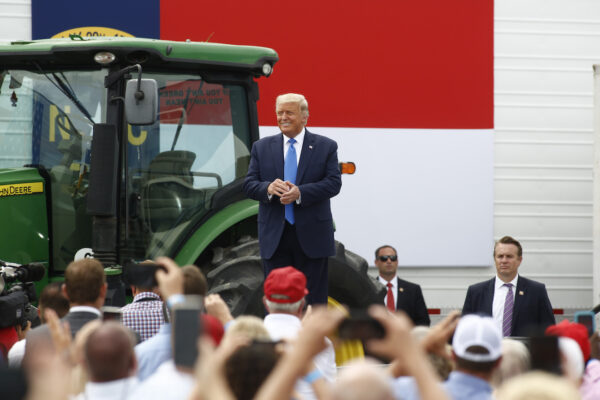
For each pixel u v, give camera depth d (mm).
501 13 24000
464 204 23938
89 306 11328
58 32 22984
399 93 23844
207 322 9039
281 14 23578
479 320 8164
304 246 15781
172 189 17453
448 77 23922
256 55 18016
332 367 11125
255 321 8523
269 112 23641
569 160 24234
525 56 24094
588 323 10375
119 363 7430
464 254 23938
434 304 23906
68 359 7926
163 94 17453
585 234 24188
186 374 7754
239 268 16875
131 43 16703
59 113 17234
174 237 17344
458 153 23969
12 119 17406
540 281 24156
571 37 24188
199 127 17797
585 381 9938
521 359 8711
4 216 16797
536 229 24156
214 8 23484
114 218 16094
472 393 8047
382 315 6473
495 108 24016
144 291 12516
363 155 23781
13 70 17391
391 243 23844
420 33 23891
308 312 10539
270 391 6219
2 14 22812
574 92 24188
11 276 15359
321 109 23719
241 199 18234
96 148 15734
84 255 17062
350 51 23734
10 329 14500
